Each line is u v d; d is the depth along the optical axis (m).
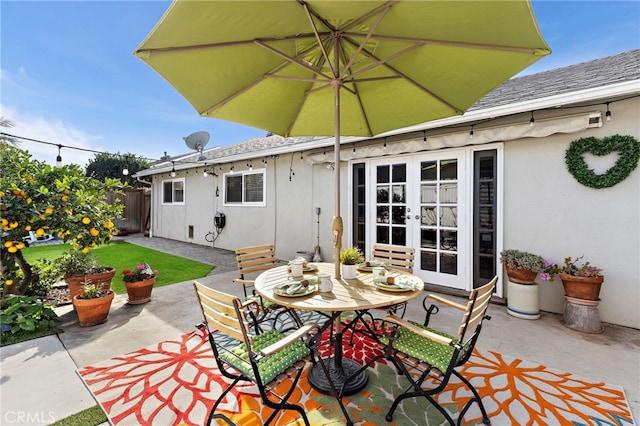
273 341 2.13
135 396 2.18
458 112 2.97
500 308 3.98
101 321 3.45
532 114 3.95
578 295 3.34
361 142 5.53
